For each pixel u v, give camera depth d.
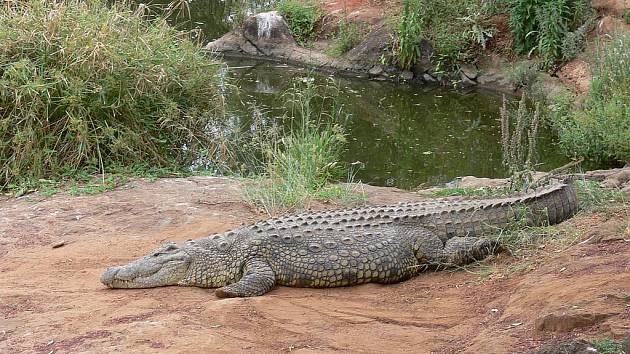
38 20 11.00
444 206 7.00
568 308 4.79
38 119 10.19
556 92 15.56
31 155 10.04
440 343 5.13
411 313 5.74
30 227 8.30
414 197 9.36
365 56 19.06
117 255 7.39
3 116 10.31
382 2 20.84
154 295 6.37
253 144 11.77
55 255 7.43
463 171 11.80
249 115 14.38
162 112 11.13
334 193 9.41
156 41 11.70
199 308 5.96
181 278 6.60
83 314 5.89
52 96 10.45
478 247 6.54
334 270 6.39
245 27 21.16
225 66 14.45
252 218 8.43
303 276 6.41
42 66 10.58
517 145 8.20
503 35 18.05
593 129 11.96
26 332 5.59
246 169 11.23
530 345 4.56
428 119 14.95
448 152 12.80
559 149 12.68
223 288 6.24
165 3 23.09
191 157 11.41
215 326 5.55
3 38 10.62
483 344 4.77
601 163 11.97
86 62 10.60
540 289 5.30
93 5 11.96
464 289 6.06
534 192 7.20
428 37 18.47
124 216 8.59
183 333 5.36
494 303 5.59
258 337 5.39
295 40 20.86
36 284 6.69
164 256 6.62
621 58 13.62
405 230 6.70
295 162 9.88
